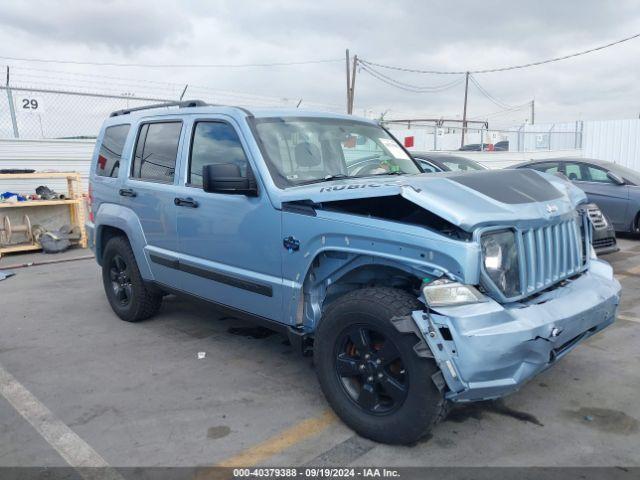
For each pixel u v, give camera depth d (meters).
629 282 6.91
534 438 3.20
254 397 3.83
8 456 3.14
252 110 4.20
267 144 3.92
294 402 3.74
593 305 3.28
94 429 3.42
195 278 4.48
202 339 5.07
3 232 9.59
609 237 7.52
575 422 3.38
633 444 3.11
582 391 3.80
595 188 10.07
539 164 11.10
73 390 4.00
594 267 3.94
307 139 4.18
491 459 2.99
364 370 3.15
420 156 10.09
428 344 2.80
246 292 3.99
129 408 3.69
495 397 2.93
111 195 5.47
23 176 9.43
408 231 2.97
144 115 5.22
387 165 4.58
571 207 3.60
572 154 25.16
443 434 3.26
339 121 4.64
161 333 5.25
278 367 4.37
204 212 4.23
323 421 3.47
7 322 5.69
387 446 3.14
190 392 3.93
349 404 3.26
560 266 3.46
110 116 5.95
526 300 3.13
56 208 10.55
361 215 3.23
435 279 2.95
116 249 5.50
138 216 5.06
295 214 3.51
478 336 2.74
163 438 3.29
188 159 4.49
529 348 2.85
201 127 4.42
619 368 4.18
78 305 6.32
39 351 4.81
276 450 3.14
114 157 5.53
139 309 5.43
